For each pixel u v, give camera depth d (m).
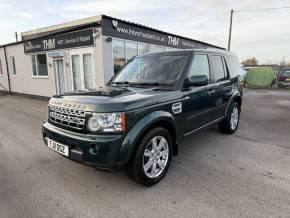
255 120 7.15
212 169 3.62
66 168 3.68
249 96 13.53
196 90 3.86
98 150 2.62
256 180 3.25
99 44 9.44
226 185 3.12
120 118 2.67
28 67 13.66
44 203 2.75
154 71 3.91
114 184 3.18
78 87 10.91
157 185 3.14
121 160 2.70
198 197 2.84
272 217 2.45
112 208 2.64
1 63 16.06
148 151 3.06
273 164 3.79
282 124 6.61
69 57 10.90
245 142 4.93
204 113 4.18
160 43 12.92
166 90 3.43
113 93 3.18
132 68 4.33
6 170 3.64
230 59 5.41
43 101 12.07
